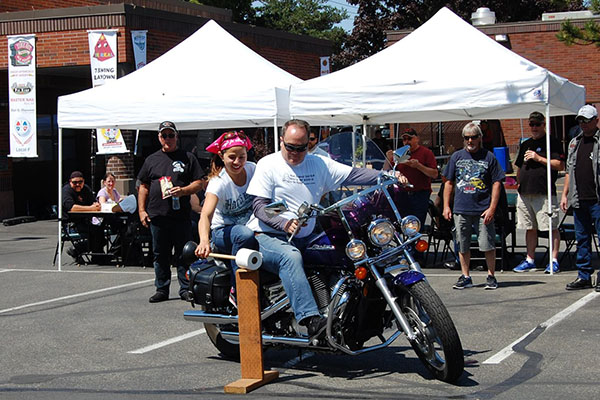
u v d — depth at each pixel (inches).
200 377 234.8
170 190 346.6
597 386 208.8
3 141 789.2
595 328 273.9
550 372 223.9
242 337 223.5
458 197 352.8
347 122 531.8
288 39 877.8
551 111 470.3
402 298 216.8
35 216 843.4
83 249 500.1
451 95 397.4
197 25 763.4
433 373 217.9
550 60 946.1
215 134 807.1
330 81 427.2
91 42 682.2
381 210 219.5
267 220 224.8
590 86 934.4
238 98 438.0
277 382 225.5
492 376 222.2
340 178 233.6
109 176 527.8
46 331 306.3
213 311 244.8
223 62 478.6
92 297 378.0
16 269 486.9
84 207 488.7
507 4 1464.1
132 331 301.3
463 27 442.3
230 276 243.3
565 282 365.4
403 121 516.7
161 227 353.1
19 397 220.2
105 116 466.0
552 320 288.8
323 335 215.0
